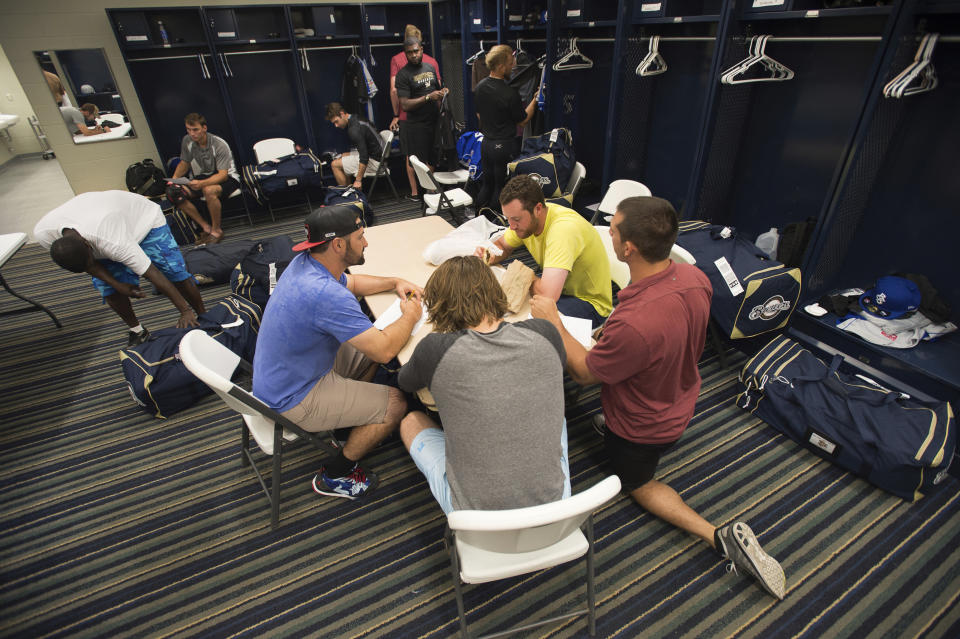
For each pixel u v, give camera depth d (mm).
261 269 2762
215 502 1867
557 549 1163
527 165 3289
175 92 4367
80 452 2133
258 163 4648
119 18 3922
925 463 1600
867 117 1852
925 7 1635
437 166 4723
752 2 2246
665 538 1644
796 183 2561
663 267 1300
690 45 2914
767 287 2135
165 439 2186
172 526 1778
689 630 1384
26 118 7387
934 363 1931
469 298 1115
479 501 1057
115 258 2283
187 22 4160
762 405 2076
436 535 1699
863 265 2348
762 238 2648
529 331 1085
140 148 4461
